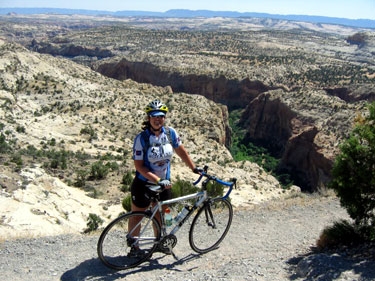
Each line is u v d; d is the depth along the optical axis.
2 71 84.44
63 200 21.72
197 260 7.86
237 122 115.38
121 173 35.16
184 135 67.31
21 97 75.44
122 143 58.59
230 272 6.87
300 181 73.62
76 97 81.12
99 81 104.75
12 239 9.38
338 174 7.87
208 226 8.27
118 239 8.05
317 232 10.20
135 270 7.26
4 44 104.88
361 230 7.94
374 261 6.70
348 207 7.95
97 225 15.59
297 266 7.00
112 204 24.45
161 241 7.37
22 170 23.77
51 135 55.31
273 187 38.31
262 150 98.44
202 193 7.67
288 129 92.12
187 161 7.46
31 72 89.50
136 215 7.23
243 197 25.41
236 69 143.88
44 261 7.79
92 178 32.72
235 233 9.95
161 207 7.30
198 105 90.44
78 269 7.30
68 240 9.01
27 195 19.25
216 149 65.56
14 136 48.72
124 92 92.88
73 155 43.91
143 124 7.11
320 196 15.01
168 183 6.89
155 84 148.75
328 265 6.65
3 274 7.25
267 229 10.50
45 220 16.70
